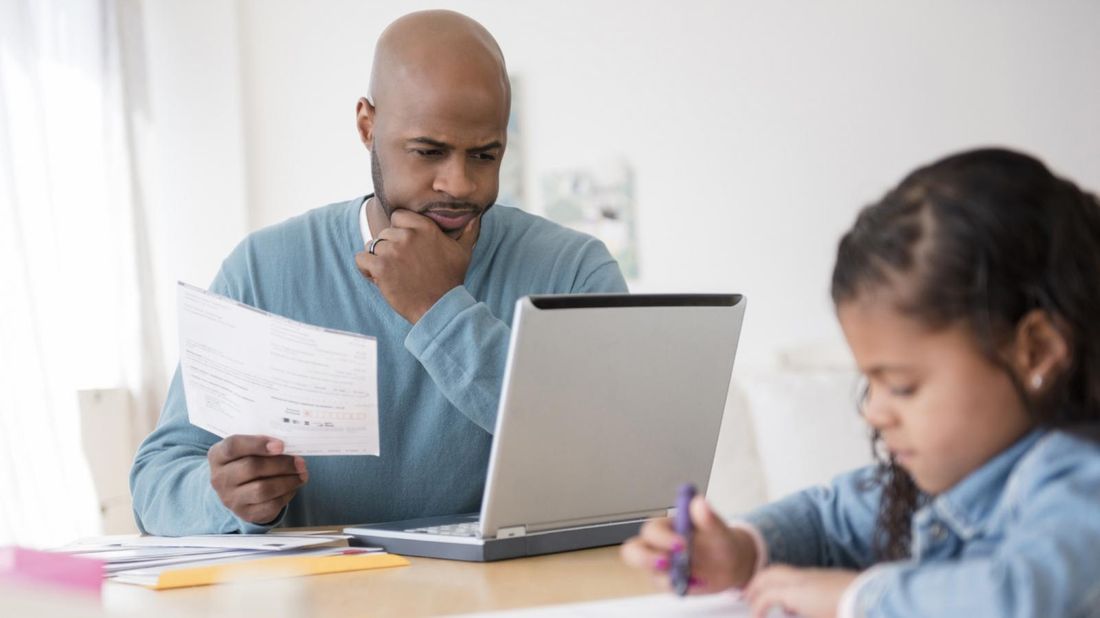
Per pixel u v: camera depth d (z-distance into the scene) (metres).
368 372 1.14
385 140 1.36
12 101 2.67
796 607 0.71
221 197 3.54
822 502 0.93
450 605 0.85
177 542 1.19
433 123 1.32
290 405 1.16
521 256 1.56
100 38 3.07
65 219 2.88
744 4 3.86
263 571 1.00
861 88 3.94
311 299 1.51
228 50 3.56
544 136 3.77
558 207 3.77
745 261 3.85
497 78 1.35
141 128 3.28
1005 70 4.08
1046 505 0.64
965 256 0.68
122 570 1.02
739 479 2.86
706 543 0.80
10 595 0.61
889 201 0.74
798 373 3.04
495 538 1.08
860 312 0.72
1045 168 0.72
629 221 3.79
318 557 1.07
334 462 1.45
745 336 3.85
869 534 0.90
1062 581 0.59
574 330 1.06
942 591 0.63
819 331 3.87
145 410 3.08
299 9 3.66
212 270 3.53
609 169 3.78
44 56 2.88
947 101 4.02
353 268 1.51
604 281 1.55
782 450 2.88
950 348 0.69
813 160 3.90
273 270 1.52
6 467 2.43
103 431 2.84
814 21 3.91
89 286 2.96
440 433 1.46
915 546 0.77
